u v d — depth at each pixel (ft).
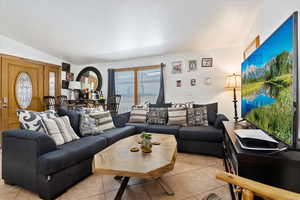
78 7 7.50
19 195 5.11
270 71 3.82
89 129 7.90
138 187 5.59
